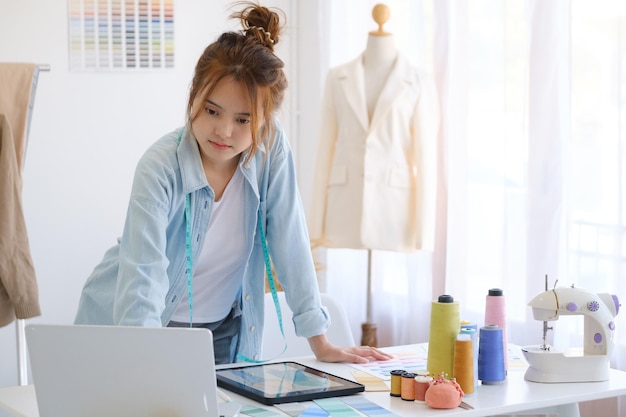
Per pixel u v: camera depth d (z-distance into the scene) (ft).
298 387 6.31
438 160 12.34
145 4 14.28
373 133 12.08
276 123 6.98
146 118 14.43
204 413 5.20
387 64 12.30
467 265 12.10
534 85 10.69
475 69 11.98
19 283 10.27
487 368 6.56
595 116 10.23
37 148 13.70
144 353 5.16
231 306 7.40
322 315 7.24
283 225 7.13
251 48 6.24
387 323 13.73
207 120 6.26
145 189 6.28
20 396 6.28
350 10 14.05
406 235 12.17
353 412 5.83
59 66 13.79
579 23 10.33
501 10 11.53
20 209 10.31
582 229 10.41
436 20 12.25
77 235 14.03
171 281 6.90
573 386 6.59
